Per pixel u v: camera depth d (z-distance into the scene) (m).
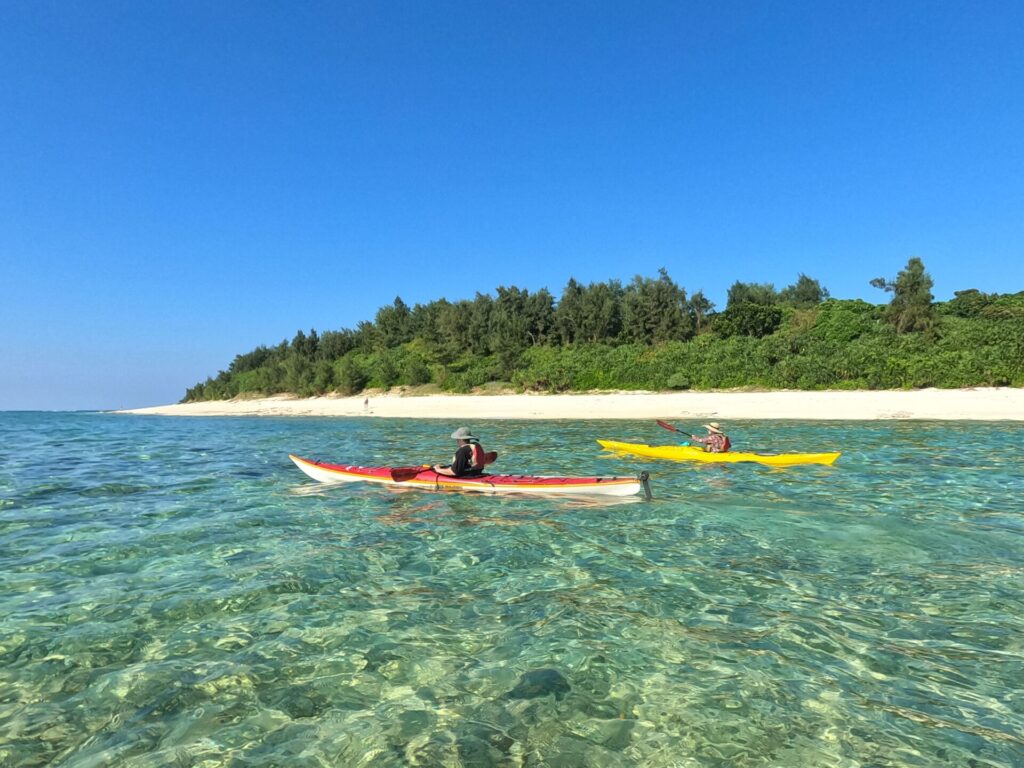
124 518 9.16
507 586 6.08
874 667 4.38
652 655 4.57
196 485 12.25
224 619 5.28
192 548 7.48
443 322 61.12
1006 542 7.58
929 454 15.49
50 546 7.58
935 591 5.89
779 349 39.66
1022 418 24.38
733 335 45.94
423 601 5.68
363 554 7.18
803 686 4.12
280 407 54.94
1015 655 4.55
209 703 3.94
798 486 11.41
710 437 15.42
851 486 11.36
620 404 35.72
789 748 3.46
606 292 56.38
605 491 10.16
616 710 3.84
